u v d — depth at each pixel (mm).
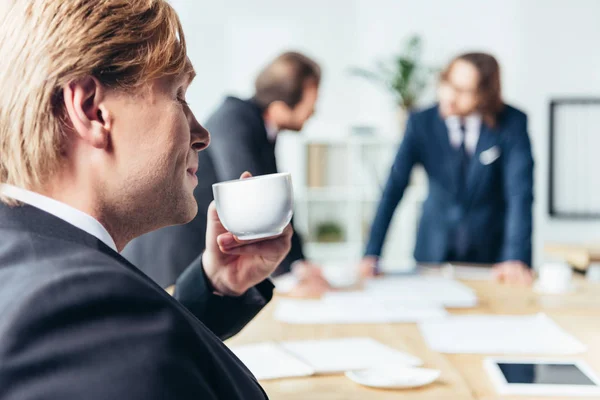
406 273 2102
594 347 1223
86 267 442
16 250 466
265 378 1035
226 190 806
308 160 4227
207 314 954
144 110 551
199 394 417
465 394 964
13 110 517
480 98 2258
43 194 533
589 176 4434
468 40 4520
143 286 449
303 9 4797
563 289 1810
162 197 577
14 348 384
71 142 532
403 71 4375
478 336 1299
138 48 540
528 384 975
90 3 523
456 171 2420
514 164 2316
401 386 982
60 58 511
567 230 4461
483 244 2439
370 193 4234
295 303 1653
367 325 1424
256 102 2035
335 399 946
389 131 4719
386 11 4641
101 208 550
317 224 4320
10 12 526
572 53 4410
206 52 4828
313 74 2045
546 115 4438
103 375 384
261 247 933
